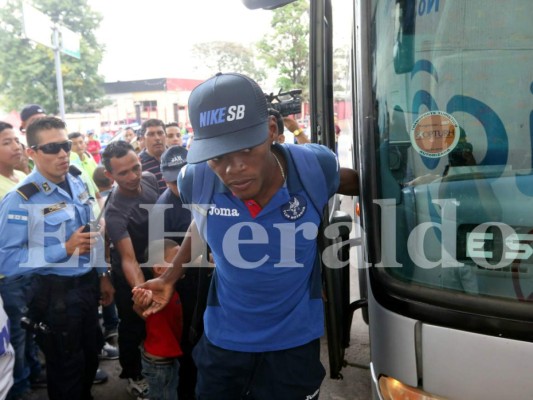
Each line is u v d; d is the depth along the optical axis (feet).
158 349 6.86
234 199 4.47
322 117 6.02
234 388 5.18
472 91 4.17
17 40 64.64
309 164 4.57
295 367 4.94
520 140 4.09
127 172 7.45
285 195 4.40
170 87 86.89
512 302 3.60
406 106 4.33
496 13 4.09
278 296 4.74
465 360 3.67
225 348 4.98
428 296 3.84
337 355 5.87
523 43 4.07
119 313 8.38
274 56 39.78
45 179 7.18
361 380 9.41
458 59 4.19
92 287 7.59
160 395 7.06
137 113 87.66
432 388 3.82
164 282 5.89
